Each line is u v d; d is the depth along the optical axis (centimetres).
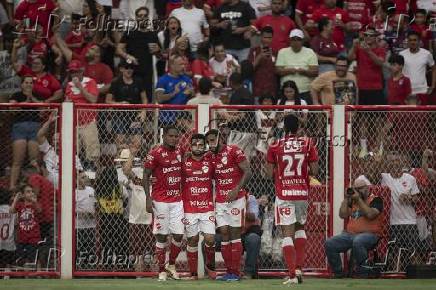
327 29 5594
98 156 4303
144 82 5484
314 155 3997
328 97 5256
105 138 4303
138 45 5500
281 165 4000
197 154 4094
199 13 5669
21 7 5578
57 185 4294
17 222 4275
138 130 4303
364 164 4400
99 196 4291
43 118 4312
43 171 4294
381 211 4309
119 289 3712
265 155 4344
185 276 4238
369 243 4278
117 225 4303
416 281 4169
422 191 4403
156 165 4078
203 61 5338
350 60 5531
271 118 4344
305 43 5716
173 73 5122
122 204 4297
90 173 4300
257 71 5353
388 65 5456
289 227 4003
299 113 4372
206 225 4100
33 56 5416
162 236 4103
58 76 5525
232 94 5056
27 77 5056
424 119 4409
